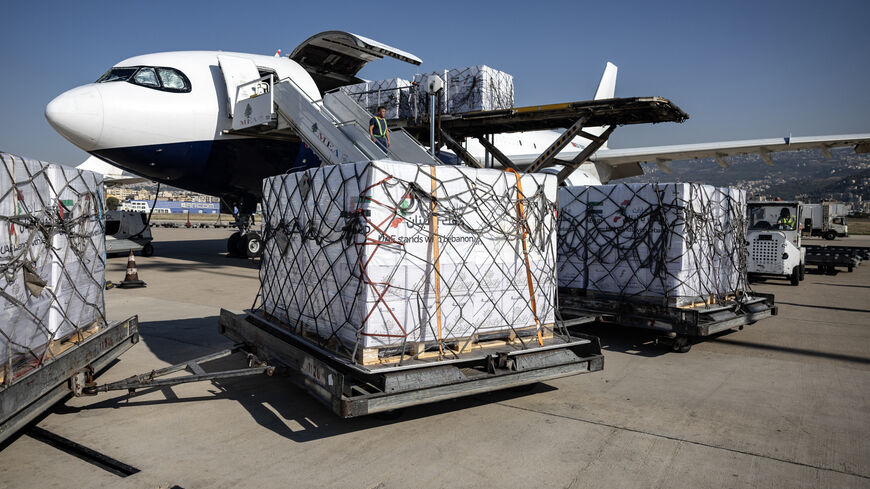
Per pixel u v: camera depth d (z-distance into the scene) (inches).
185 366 192.7
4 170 138.3
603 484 130.6
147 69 504.4
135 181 1032.2
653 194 270.4
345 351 163.3
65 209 176.1
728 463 142.8
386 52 465.7
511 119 452.4
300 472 135.2
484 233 173.3
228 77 509.7
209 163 546.9
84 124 463.5
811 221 1503.4
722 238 291.3
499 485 129.3
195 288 454.0
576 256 304.7
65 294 176.1
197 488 126.7
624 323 273.7
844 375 229.0
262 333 205.3
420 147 339.6
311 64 645.9
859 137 620.4
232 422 169.9
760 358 258.1
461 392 161.8
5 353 139.2
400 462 141.3
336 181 167.2
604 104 400.5
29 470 136.2
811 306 417.1
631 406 187.5
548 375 181.3
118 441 154.6
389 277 154.4
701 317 270.7
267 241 223.9
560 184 464.1
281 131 555.5
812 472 138.2
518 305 183.5
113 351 211.0
